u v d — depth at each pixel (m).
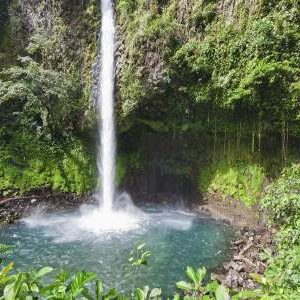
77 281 3.35
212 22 14.91
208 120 15.84
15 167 16.27
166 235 13.61
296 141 13.91
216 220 15.48
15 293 3.03
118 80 16.48
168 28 15.16
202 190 17.31
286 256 7.62
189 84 15.27
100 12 17.61
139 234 13.68
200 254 11.94
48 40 18.06
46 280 10.01
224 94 14.45
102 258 11.48
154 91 15.47
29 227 14.23
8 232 13.64
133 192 18.50
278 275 6.65
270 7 13.34
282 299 4.44
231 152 16.17
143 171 18.75
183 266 11.07
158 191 18.70
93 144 18.19
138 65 15.63
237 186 15.66
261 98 13.45
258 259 11.08
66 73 17.95
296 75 12.48
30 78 16.64
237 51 13.91
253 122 14.62
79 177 17.33
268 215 12.91
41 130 17.42
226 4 14.64
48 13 18.31
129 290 9.62
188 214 16.42
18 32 18.55
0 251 4.13
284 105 13.07
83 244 12.60
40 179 16.48
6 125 16.89
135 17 16.39
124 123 16.83
